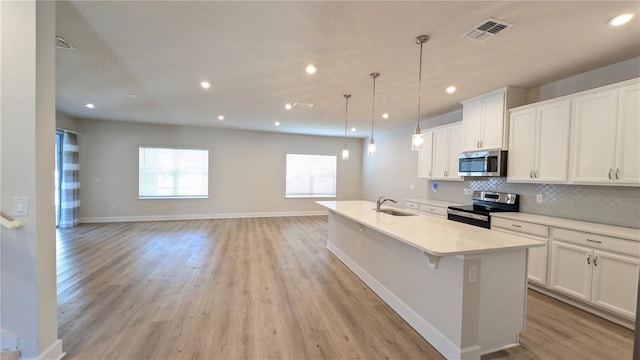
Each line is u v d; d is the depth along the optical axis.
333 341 2.10
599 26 2.08
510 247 1.85
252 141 7.53
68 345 1.99
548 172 3.04
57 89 3.82
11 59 1.61
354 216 3.07
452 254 1.72
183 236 5.31
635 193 2.56
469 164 3.99
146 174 6.77
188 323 2.30
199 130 7.05
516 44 2.38
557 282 2.74
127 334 2.13
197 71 3.09
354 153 8.53
